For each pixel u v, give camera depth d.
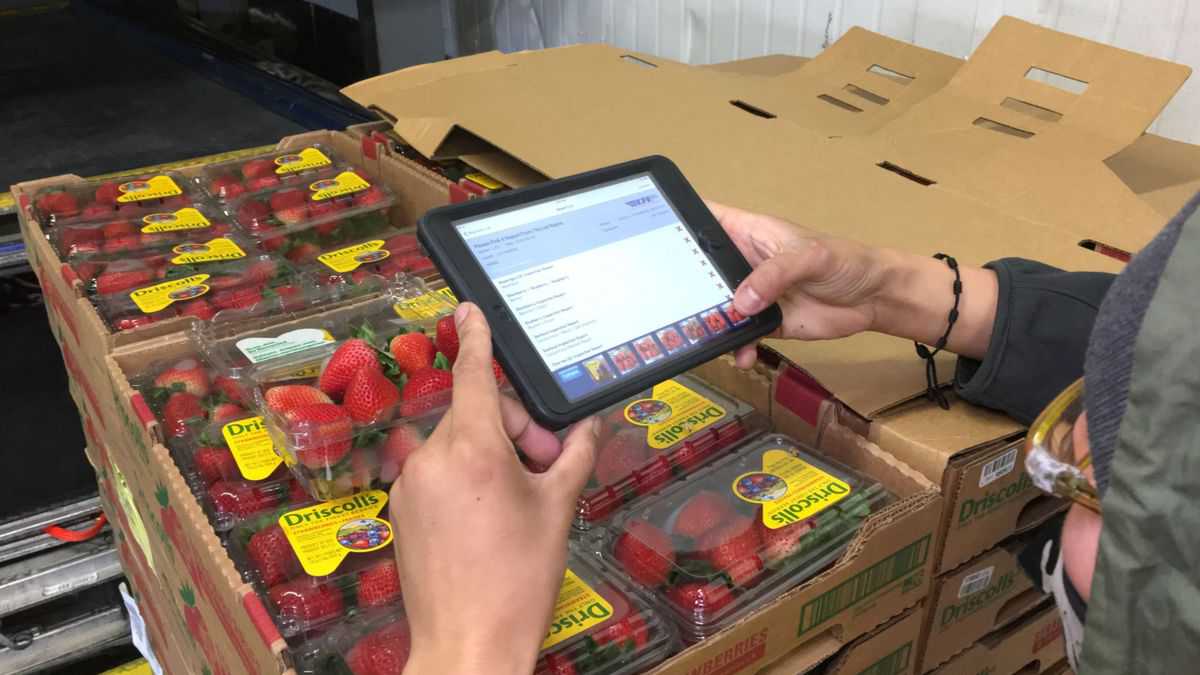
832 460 0.97
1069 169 1.21
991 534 0.96
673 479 0.97
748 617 0.79
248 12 2.61
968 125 1.34
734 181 1.22
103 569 1.65
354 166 1.71
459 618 0.56
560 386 0.74
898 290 0.94
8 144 2.02
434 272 1.39
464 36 3.01
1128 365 0.41
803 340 0.99
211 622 0.96
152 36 2.73
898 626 0.93
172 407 1.07
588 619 0.80
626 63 1.67
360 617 0.83
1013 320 0.92
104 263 1.35
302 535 0.88
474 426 0.60
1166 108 1.51
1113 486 0.41
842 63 1.57
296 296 1.28
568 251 0.81
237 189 1.59
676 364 0.81
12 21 2.84
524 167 1.46
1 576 1.60
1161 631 0.41
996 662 1.08
